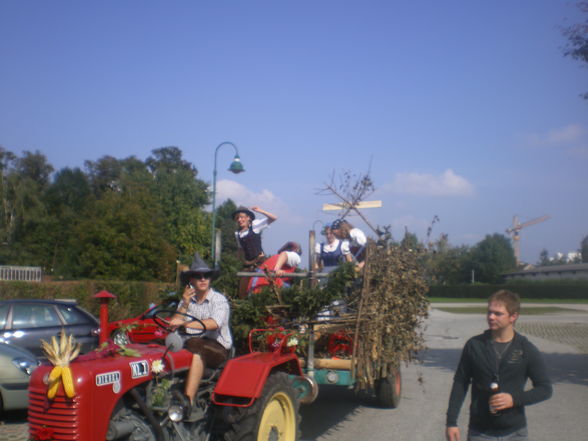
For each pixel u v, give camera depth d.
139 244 27.41
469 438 3.72
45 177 60.59
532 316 32.06
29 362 7.41
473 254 82.50
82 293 19.38
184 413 4.46
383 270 6.68
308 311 6.00
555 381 10.70
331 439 6.58
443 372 11.95
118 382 4.06
